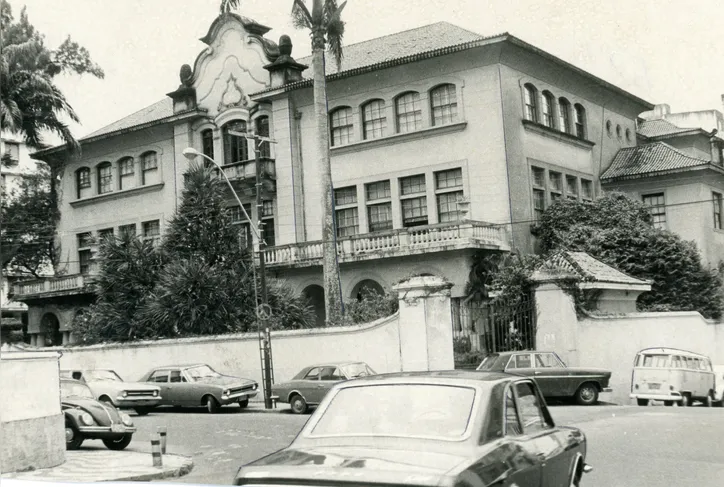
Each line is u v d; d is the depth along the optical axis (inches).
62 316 1653.5
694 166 1269.7
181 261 1154.7
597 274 979.3
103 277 1199.6
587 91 1352.1
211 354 1058.7
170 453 594.2
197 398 931.3
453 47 1189.7
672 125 1478.8
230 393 920.3
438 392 236.1
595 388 844.0
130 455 573.9
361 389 244.7
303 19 1111.6
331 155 1355.8
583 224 1196.5
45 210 1872.5
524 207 1203.2
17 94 1450.5
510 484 215.2
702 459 467.2
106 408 630.5
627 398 928.3
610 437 560.7
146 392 924.6
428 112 1257.4
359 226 1323.8
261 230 988.6
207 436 692.1
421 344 866.8
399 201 1284.4
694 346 959.0
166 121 1549.0
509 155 1185.4
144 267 1198.3
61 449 531.5
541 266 952.3
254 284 1122.7
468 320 943.7
